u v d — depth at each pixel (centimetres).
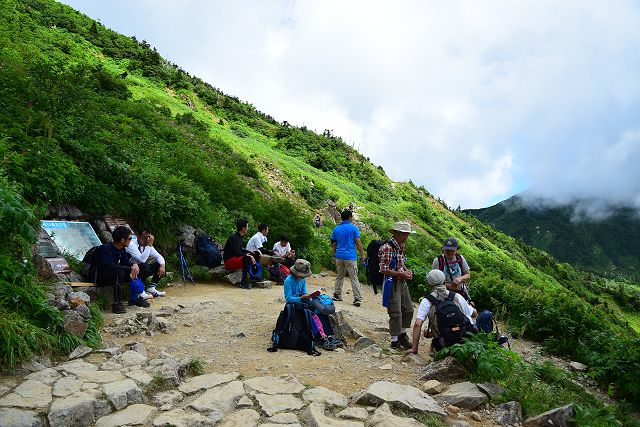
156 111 3269
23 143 816
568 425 391
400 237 619
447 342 521
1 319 402
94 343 484
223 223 1241
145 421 335
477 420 388
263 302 833
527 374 461
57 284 566
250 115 8388
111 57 6406
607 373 661
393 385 423
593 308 1018
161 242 980
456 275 625
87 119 1175
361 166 8044
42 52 3575
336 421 347
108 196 898
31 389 355
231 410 362
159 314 654
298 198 3859
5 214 470
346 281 1322
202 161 2038
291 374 457
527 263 8562
